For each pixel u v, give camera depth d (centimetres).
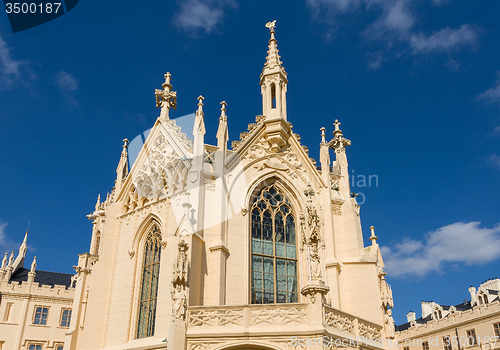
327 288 1992
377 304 2492
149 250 2573
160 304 2267
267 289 2494
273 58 3183
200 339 1970
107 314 2522
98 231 4062
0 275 5875
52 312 5875
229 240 2458
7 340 5562
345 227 2828
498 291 6172
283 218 2730
